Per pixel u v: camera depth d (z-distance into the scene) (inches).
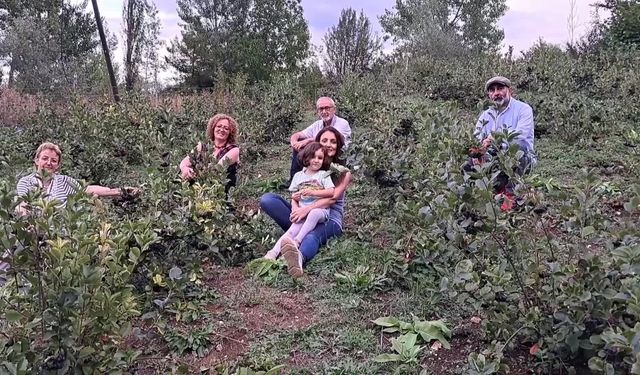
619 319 101.6
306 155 198.1
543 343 116.3
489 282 120.3
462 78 513.0
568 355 112.1
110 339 109.6
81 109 386.6
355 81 542.6
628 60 584.1
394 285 162.1
